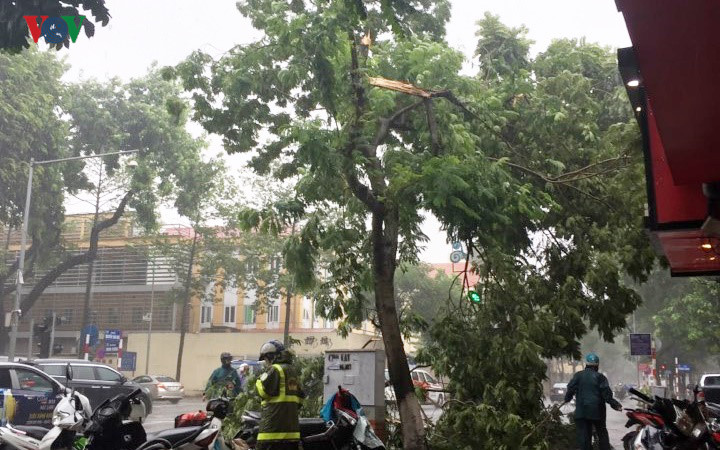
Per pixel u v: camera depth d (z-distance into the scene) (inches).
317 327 2304.4
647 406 311.4
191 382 1893.5
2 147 1305.4
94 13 287.1
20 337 2210.9
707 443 286.4
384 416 413.1
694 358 2373.3
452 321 454.0
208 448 310.5
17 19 279.0
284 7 443.2
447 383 517.3
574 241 536.7
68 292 2203.5
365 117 447.2
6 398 412.5
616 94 591.5
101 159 1519.4
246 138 515.2
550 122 539.2
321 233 499.2
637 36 169.6
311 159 412.2
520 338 426.0
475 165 410.6
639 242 491.2
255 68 495.5
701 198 283.7
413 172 410.9
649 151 294.5
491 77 592.4
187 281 1732.3
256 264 1701.5
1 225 1688.0
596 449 489.1
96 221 1584.6
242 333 1888.5
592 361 430.3
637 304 495.5
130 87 1537.9
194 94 503.8
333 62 450.0
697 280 1385.3
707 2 154.6
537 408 427.5
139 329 2135.8
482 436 423.5
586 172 538.3
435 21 531.2
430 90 456.1
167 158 1531.7
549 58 615.2
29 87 1336.1
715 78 187.2
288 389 291.0
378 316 435.8
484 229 426.6
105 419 310.7
